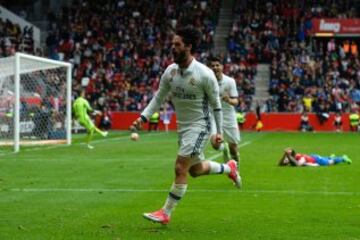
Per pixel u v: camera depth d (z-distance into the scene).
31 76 42.41
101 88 70.19
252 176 21.95
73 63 74.25
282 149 36.72
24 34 75.25
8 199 16.41
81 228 12.41
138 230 12.24
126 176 21.94
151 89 70.62
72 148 36.75
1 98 39.25
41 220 13.30
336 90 67.44
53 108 43.00
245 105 67.19
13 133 36.78
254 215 14.00
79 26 79.25
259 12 79.06
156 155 31.61
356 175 22.38
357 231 12.20
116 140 46.28
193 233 11.98
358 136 54.06
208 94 12.72
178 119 12.92
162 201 16.09
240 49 75.38
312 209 14.82
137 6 81.38
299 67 71.56
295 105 67.38
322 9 77.75
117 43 77.00
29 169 24.31
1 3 83.94
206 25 78.50
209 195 17.17
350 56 73.44
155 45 76.62
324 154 33.66
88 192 17.81
